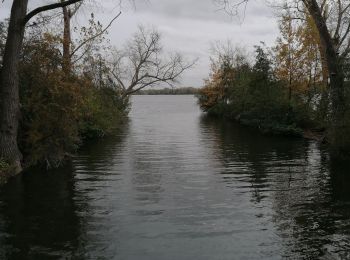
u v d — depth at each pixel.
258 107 28.19
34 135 12.80
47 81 13.09
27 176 11.77
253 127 29.52
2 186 10.53
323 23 16.77
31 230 7.30
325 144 18.72
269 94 26.75
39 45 13.65
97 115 21.89
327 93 17.83
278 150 17.20
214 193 9.85
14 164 11.84
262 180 11.29
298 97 25.86
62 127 13.46
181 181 11.15
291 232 7.24
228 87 43.78
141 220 7.85
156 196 9.57
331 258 6.20
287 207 8.72
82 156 15.61
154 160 14.66
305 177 11.67
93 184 10.77
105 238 6.94
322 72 24.38
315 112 22.98
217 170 12.70
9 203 8.97
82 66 16.56
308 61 25.56
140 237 7.00
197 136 23.30
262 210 8.51
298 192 9.98
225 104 42.31
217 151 16.95
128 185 10.66
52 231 7.26
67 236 7.03
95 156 15.62
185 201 9.15
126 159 14.91
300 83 25.86
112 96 28.08
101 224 7.62
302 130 23.80
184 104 88.31
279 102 25.52
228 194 9.77
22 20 11.88
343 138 14.52
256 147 18.25
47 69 13.39
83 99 14.84
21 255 6.27
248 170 12.70
